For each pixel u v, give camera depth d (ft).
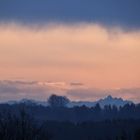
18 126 152.87
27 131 153.07
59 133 356.59
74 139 368.48
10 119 154.40
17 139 150.71
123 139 238.89
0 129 151.12
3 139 149.18
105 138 346.13
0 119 154.51
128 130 298.15
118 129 342.85
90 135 378.32
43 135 157.17
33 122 157.28
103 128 391.45
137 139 236.02
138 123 366.43
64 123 396.57
